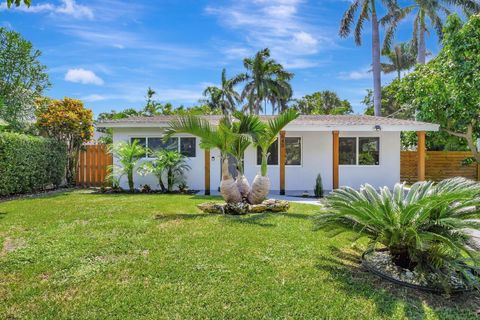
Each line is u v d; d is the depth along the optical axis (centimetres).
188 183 1360
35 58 1427
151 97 2777
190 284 380
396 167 1382
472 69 1082
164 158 1259
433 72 1309
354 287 378
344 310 327
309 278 400
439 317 319
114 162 1371
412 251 405
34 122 1501
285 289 370
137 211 797
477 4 2069
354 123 1248
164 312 320
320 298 351
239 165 867
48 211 792
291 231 607
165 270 419
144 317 312
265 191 846
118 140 1370
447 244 371
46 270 418
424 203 381
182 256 468
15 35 1355
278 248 508
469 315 325
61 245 511
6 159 1076
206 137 805
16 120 1404
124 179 1364
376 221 409
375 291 370
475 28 1091
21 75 1381
